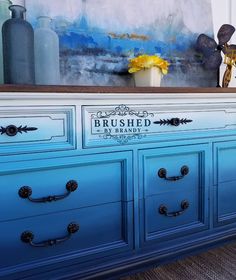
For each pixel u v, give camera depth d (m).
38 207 0.86
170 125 1.05
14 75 0.97
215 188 1.19
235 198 1.25
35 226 0.85
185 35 1.52
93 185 0.94
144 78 1.22
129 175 0.98
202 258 1.17
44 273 0.87
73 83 1.24
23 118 0.81
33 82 1.01
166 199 1.08
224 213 1.23
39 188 0.85
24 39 0.98
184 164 1.11
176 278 1.03
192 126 1.10
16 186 0.82
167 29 1.47
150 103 1.00
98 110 0.91
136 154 0.99
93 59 1.28
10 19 0.97
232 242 1.29
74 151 0.88
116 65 1.33
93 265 0.95
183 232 1.12
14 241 0.83
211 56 1.52
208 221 1.18
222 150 1.20
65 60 1.23
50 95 0.82
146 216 1.03
